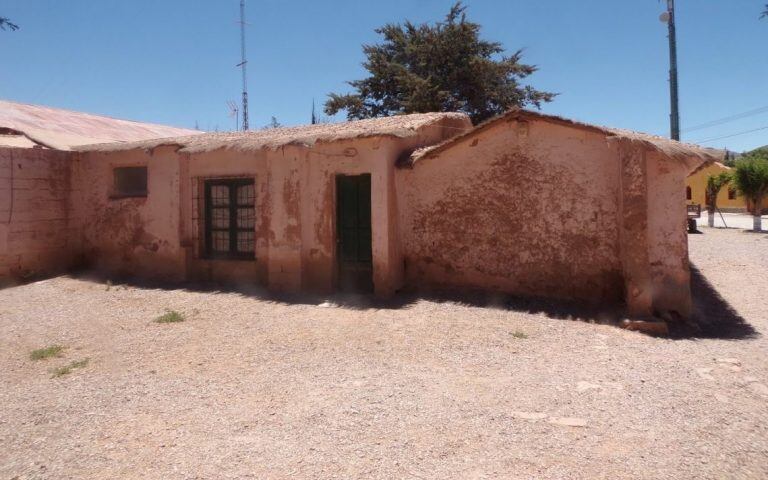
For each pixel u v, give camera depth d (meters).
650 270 7.59
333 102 27.41
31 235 11.38
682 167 7.57
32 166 11.40
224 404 4.67
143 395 4.91
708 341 6.67
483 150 8.91
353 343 6.47
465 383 5.10
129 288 10.28
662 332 6.97
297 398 4.77
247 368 5.65
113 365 5.84
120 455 3.77
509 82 26.62
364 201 9.64
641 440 3.92
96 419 4.39
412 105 24.44
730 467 3.55
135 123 18.06
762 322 7.63
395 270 9.30
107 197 11.96
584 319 7.49
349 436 4.00
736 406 4.53
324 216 9.59
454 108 25.33
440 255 9.34
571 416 4.33
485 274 8.98
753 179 20.44
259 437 4.01
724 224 23.28
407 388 4.97
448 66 26.28
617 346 6.31
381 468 3.54
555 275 8.43
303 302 8.81
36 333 7.25
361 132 8.98
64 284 10.64
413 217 9.52
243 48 24.59
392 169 9.26
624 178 7.41
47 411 4.57
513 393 4.83
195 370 5.62
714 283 10.29
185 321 7.75
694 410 4.44
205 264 10.89
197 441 3.97
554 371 5.42
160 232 11.27
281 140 9.45
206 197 11.09
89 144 12.69
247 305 8.67
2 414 4.54
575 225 8.25
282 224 9.77
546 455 3.71
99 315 8.18
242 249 10.79
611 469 3.52
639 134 8.45
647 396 4.74
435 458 3.67
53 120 15.01
